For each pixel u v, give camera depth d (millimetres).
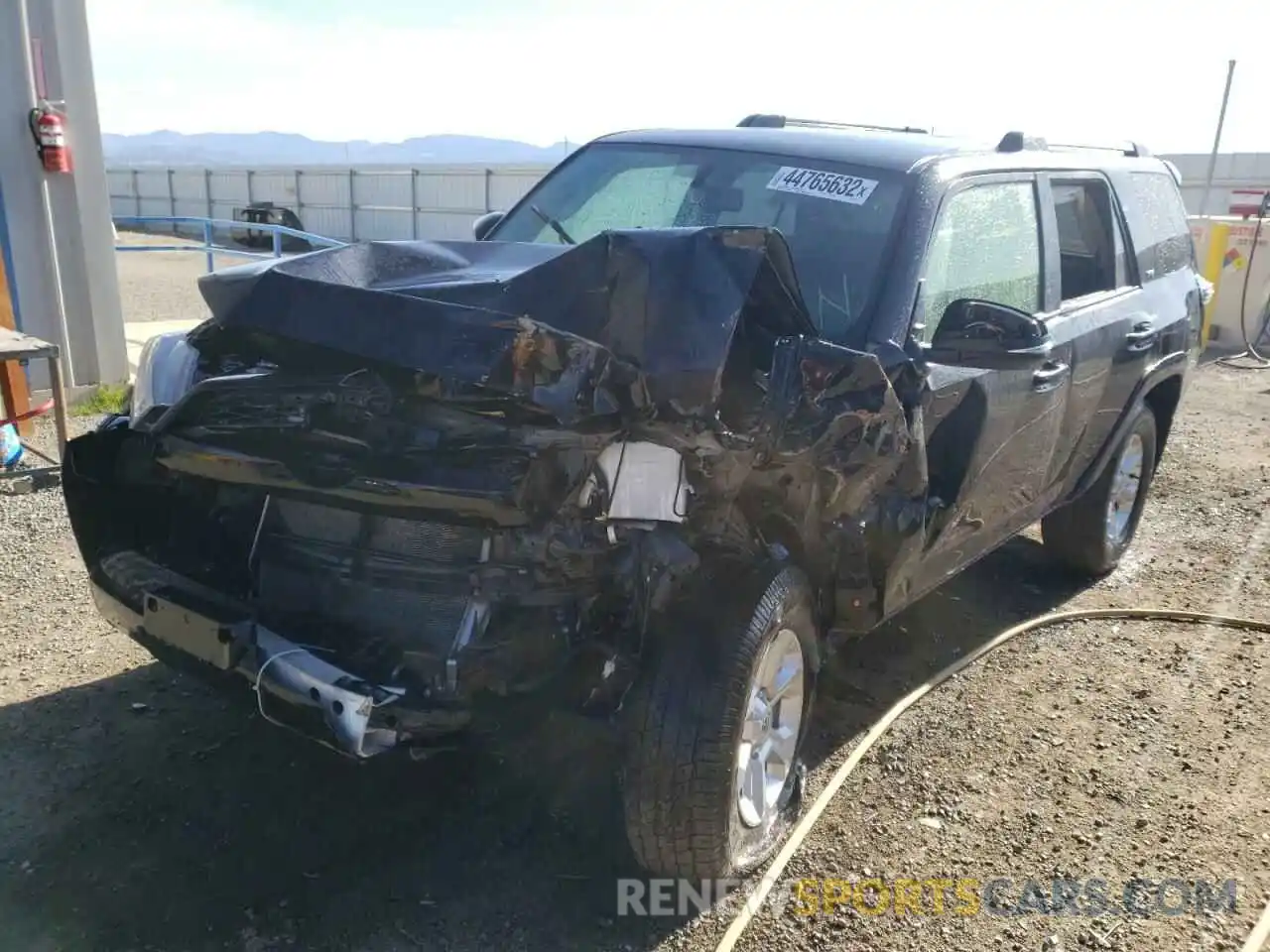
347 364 2764
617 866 3166
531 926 2910
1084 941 2959
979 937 2951
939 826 3443
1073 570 5676
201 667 2910
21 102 7492
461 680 2682
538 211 4504
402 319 2570
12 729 3643
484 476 2566
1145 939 2980
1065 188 4719
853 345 3307
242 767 3518
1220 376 12133
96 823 3193
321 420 2725
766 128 4570
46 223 7762
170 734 3678
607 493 2730
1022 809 3561
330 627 2945
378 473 2631
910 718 4121
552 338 2484
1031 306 4250
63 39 7652
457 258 3340
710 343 2596
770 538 3160
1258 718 4266
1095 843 3400
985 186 4043
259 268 2877
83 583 4844
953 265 3779
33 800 3279
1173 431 9328
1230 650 4898
